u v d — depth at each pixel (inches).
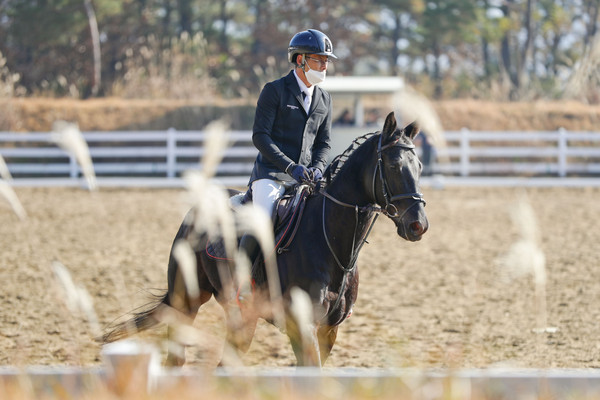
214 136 179.3
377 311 438.6
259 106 276.1
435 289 503.5
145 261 601.6
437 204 976.3
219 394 182.2
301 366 244.5
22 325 395.2
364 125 1183.6
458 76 2391.7
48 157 1390.3
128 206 951.0
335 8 2233.0
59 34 1936.5
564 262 604.7
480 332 386.6
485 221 834.8
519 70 2025.1
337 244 259.3
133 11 2156.7
